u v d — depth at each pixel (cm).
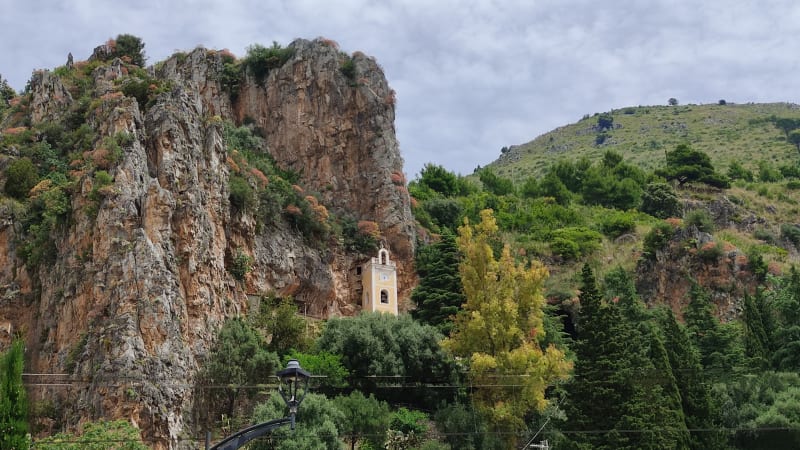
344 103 11706
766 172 18175
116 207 7288
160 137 8025
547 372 7325
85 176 7631
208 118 9044
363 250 10744
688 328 9538
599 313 6856
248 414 7269
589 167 17162
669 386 7169
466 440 7238
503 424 7250
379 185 11238
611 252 12962
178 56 12369
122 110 8100
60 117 9138
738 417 7538
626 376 6594
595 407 6538
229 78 12169
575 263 12562
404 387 8112
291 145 11544
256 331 8200
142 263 7012
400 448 7212
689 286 12062
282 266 9650
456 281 9756
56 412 6619
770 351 8931
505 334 7562
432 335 8362
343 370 7844
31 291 7619
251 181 9656
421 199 12938
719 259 12156
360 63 11950
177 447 6531
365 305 10244
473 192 15000
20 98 10338
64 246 7538
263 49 12375
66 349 6981
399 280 10712
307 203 10406
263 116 11906
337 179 11350
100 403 6419
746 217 14912
